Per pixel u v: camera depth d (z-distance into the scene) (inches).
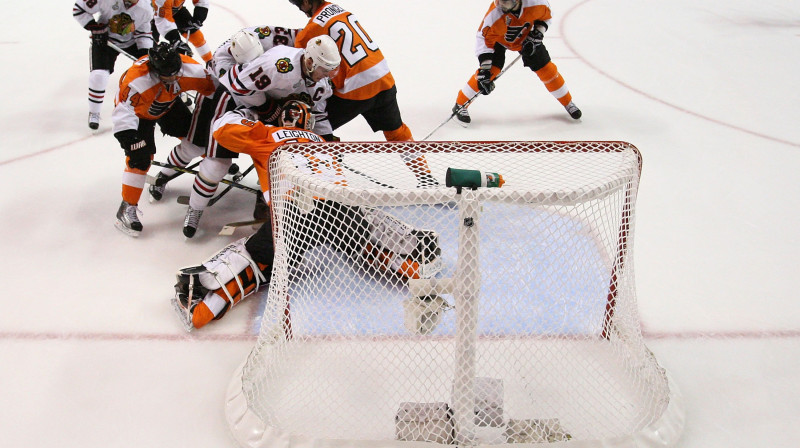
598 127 193.6
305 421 86.2
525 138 185.5
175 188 157.0
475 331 79.5
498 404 84.1
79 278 122.7
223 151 126.4
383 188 80.6
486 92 181.8
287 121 123.5
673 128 193.8
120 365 101.6
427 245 92.4
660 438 84.5
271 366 94.3
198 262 128.3
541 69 186.5
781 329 110.3
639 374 92.5
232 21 285.4
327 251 100.7
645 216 146.1
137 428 89.9
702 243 135.8
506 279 97.9
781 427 90.6
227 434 89.0
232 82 124.1
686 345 106.7
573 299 95.0
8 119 193.3
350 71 136.9
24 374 99.6
